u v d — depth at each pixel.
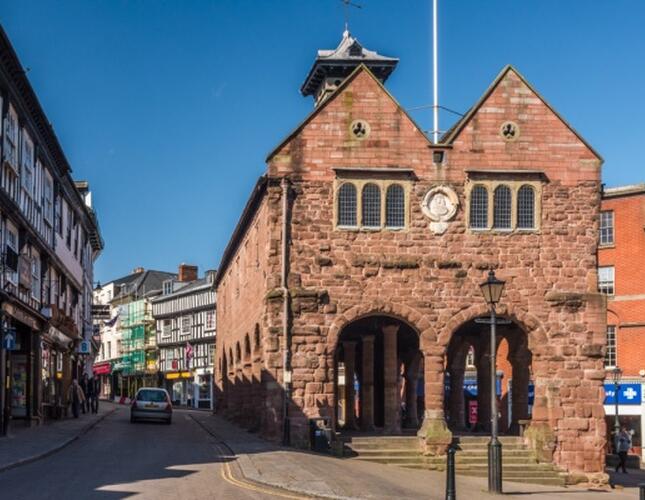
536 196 30.89
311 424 29.19
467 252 30.52
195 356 89.62
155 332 100.62
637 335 49.00
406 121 30.73
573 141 31.19
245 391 39.41
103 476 19.84
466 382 56.19
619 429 43.38
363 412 38.28
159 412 41.69
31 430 32.72
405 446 29.45
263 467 22.20
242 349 41.53
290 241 30.11
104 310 65.50
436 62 31.88
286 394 29.34
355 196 30.41
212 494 17.45
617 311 49.69
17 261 30.61
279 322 29.73
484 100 31.08
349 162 30.44
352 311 29.95
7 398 29.78
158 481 19.16
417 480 23.78
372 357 38.44
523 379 35.38
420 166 30.61
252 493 18.00
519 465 29.16
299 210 30.20
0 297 28.38
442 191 30.59
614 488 29.36
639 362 48.78
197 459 24.27
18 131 32.25
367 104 30.70
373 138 30.56
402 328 39.47
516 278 30.58
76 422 39.75
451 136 30.84
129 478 19.58
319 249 30.12
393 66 44.12
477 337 39.16
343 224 30.27
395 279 30.22
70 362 48.81
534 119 31.14
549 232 30.83
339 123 30.55
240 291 43.06
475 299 30.34
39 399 36.22
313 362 29.61
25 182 33.59
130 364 105.94
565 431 30.11
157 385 98.56
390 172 30.42
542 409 30.19
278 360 29.61
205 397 87.44
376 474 23.64
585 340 30.58
